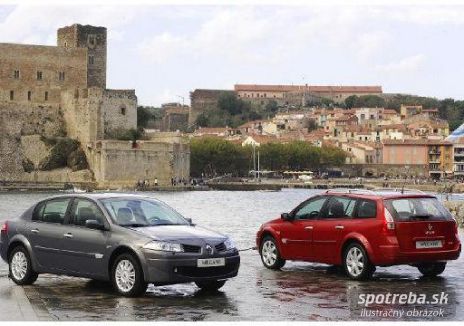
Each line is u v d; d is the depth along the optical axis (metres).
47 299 20.62
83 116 172.25
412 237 23.64
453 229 24.61
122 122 174.88
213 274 21.22
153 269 20.45
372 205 24.22
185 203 107.88
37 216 23.80
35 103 177.50
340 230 24.77
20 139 172.75
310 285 23.25
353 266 24.30
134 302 20.23
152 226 22.05
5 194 142.88
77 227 22.47
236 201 118.19
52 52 181.00
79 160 169.25
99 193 23.91
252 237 42.47
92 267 21.80
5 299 20.28
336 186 193.00
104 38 192.25
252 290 22.34
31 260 23.23
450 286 22.97
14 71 176.12
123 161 163.75
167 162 170.75
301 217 26.66
